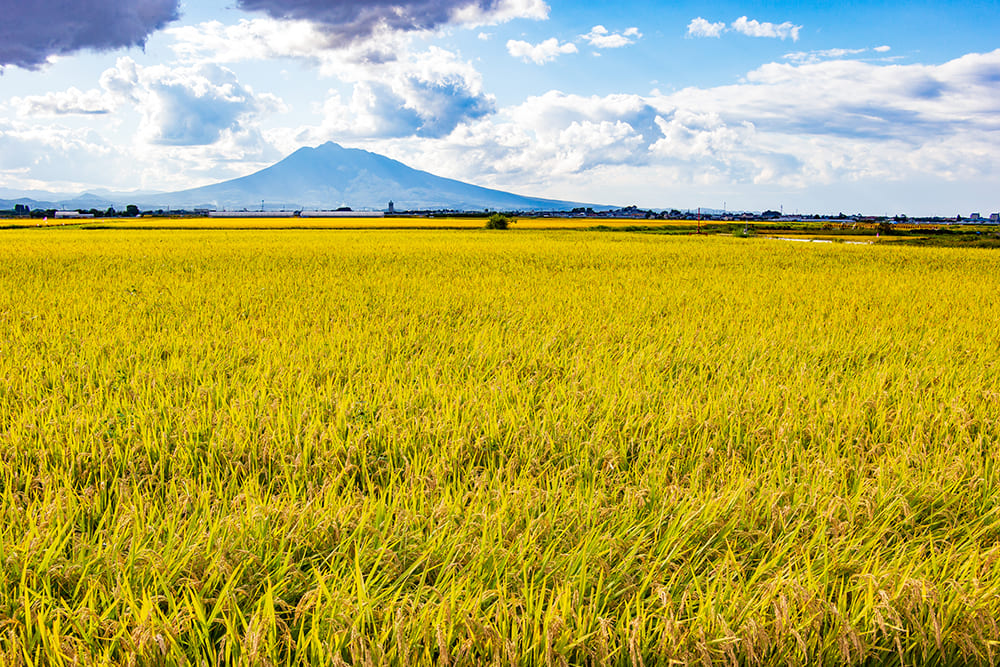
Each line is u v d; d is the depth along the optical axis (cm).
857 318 972
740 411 482
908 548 310
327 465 383
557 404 494
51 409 454
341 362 649
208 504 326
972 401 525
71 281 1394
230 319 918
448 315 959
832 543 303
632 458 414
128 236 4425
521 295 1179
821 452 413
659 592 240
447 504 323
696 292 1280
